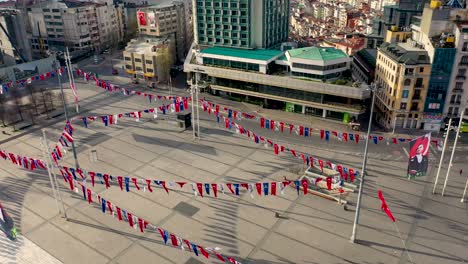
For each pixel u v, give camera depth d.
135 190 74.00
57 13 182.88
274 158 86.44
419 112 98.12
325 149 90.94
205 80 128.88
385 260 56.34
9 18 147.38
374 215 66.50
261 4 124.94
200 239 61.03
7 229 63.19
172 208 68.81
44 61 152.25
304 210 67.94
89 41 190.88
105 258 57.25
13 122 105.69
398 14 144.50
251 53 121.62
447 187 74.75
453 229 63.06
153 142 94.75
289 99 111.50
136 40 156.25
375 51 131.00
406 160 85.50
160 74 143.00
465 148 90.75
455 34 92.38
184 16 184.50
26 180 77.75
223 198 71.50
